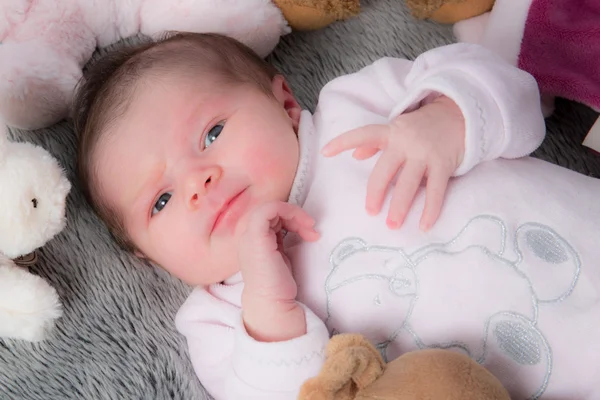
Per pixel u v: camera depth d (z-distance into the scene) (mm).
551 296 838
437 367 757
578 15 1084
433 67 983
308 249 966
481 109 917
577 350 820
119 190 1030
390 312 896
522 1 1124
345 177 988
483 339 853
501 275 858
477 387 748
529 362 835
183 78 1022
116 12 1223
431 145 916
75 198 1151
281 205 922
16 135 1176
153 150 990
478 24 1250
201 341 1026
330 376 750
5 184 918
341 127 1046
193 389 1061
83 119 1104
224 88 1021
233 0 1189
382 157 931
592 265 849
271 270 891
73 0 1191
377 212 925
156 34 1240
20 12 1161
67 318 1083
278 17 1229
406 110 989
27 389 1047
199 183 945
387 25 1297
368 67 1132
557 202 901
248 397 889
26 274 970
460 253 884
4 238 933
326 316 932
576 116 1190
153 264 1141
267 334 886
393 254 907
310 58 1295
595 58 1080
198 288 1068
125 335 1094
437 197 901
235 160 978
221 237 966
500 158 975
